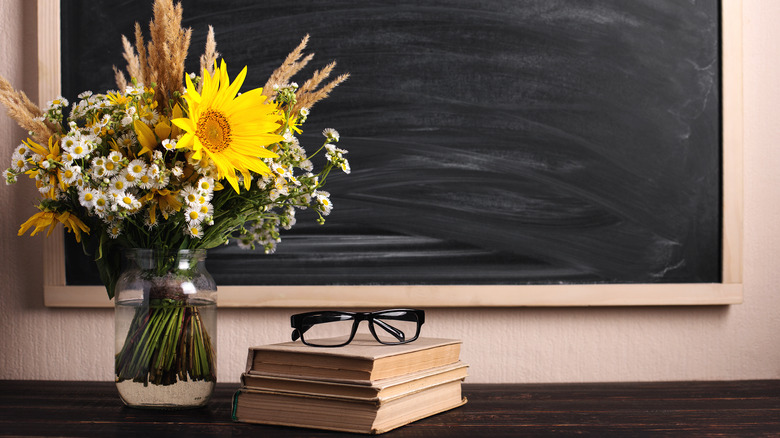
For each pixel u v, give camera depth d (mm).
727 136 1235
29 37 1229
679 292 1221
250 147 886
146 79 975
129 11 1231
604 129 1239
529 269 1223
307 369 843
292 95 960
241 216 974
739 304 1250
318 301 1202
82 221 926
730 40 1239
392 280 1217
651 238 1233
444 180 1229
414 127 1233
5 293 1226
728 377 1245
